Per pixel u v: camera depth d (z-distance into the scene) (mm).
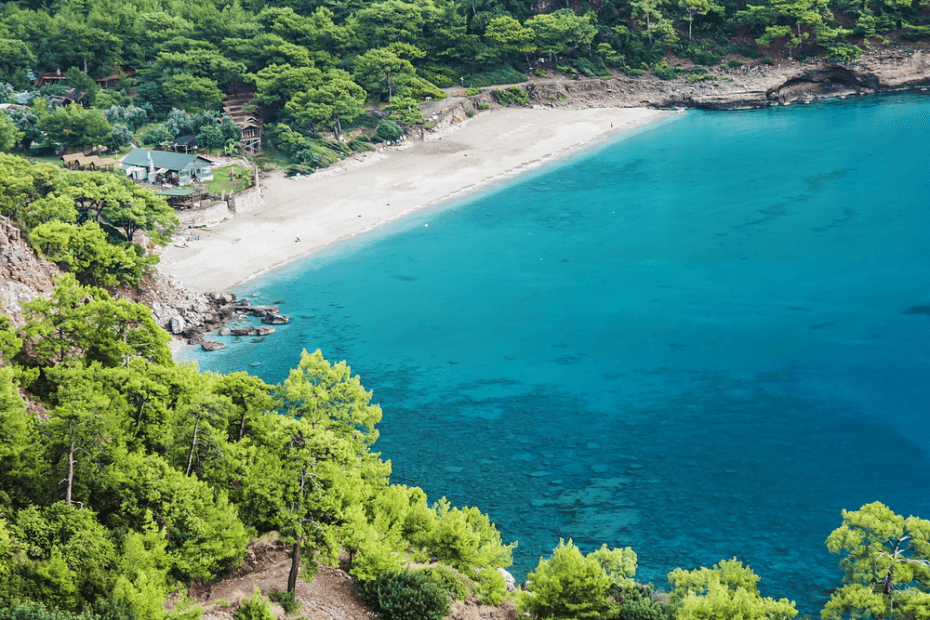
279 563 66812
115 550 56938
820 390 112062
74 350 81250
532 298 149000
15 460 60125
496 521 87938
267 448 69875
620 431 104938
